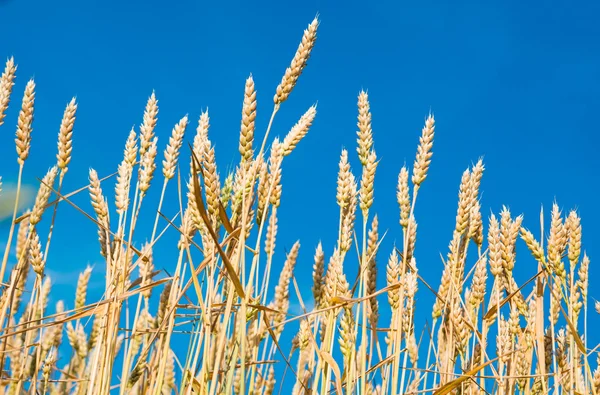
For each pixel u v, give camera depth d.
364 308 1.76
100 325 1.75
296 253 2.05
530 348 1.92
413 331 1.91
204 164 1.73
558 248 1.80
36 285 1.84
